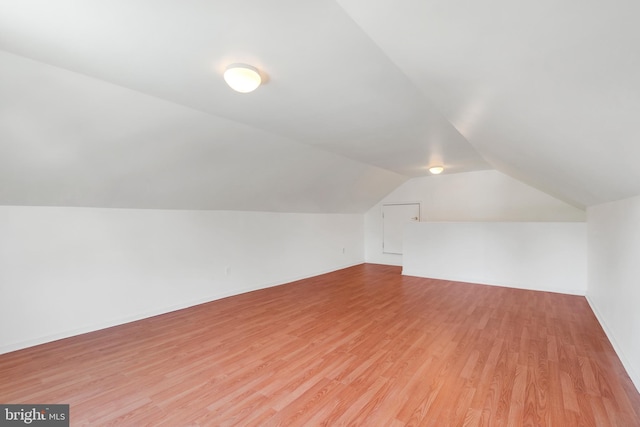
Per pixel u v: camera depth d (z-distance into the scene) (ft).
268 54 5.58
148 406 5.92
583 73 2.94
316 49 5.42
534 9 2.33
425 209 21.22
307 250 18.80
